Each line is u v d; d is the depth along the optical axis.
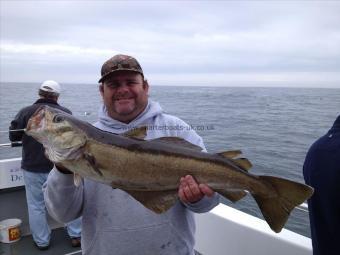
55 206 1.08
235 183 1.00
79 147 0.97
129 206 1.10
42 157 2.36
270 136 8.67
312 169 0.98
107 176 0.99
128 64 1.15
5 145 2.48
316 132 9.37
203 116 13.59
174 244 1.12
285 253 1.39
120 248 1.10
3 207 2.66
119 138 1.00
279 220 0.97
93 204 1.14
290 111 16.25
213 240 1.65
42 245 2.40
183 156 1.00
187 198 0.99
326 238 0.95
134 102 1.18
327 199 0.93
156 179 1.00
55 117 0.98
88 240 1.15
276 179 0.97
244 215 1.61
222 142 7.76
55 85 2.45
